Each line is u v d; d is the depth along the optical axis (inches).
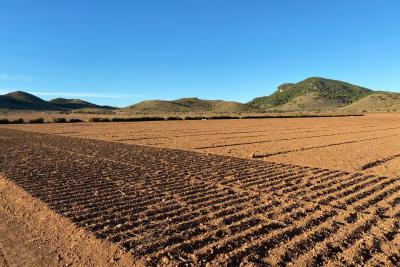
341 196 430.6
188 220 343.6
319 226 328.2
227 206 388.5
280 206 387.9
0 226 339.3
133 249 275.9
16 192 447.2
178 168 619.2
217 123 2213.3
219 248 278.4
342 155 778.8
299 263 257.6
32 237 311.0
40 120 2375.7
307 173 573.6
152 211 370.0
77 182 500.1
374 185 486.0
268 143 1042.1
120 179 523.5
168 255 266.1
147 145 999.6
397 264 260.4
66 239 303.3
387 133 1378.0
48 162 674.8
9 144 1002.7
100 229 319.6
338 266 254.8
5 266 260.4
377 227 328.8
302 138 1187.9
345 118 2992.1
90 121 2445.9
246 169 610.2
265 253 272.1
